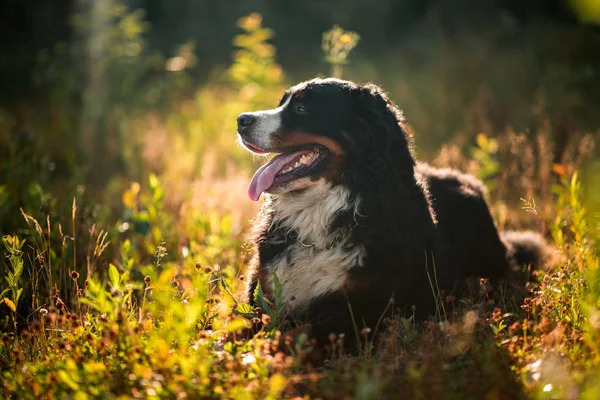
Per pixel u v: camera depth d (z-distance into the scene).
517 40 12.73
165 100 11.55
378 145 4.30
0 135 8.41
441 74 11.45
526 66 11.13
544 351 3.41
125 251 4.73
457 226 4.97
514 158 6.95
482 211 5.16
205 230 5.67
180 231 5.74
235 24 15.84
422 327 4.02
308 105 4.43
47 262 4.82
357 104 4.35
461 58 11.96
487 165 6.75
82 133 9.01
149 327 3.63
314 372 3.44
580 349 3.55
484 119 8.74
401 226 4.25
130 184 7.45
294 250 4.38
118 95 10.62
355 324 3.98
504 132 8.55
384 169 4.27
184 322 3.18
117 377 3.20
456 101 10.16
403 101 10.39
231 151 8.47
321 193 4.35
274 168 4.47
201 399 3.03
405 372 3.29
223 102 10.66
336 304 4.21
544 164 6.61
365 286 4.17
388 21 15.44
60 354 3.66
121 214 6.33
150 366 3.25
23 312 4.75
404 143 4.40
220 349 3.74
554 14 14.05
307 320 4.20
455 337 3.47
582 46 11.48
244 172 7.56
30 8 15.48
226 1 15.99
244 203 6.73
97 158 8.27
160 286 3.26
